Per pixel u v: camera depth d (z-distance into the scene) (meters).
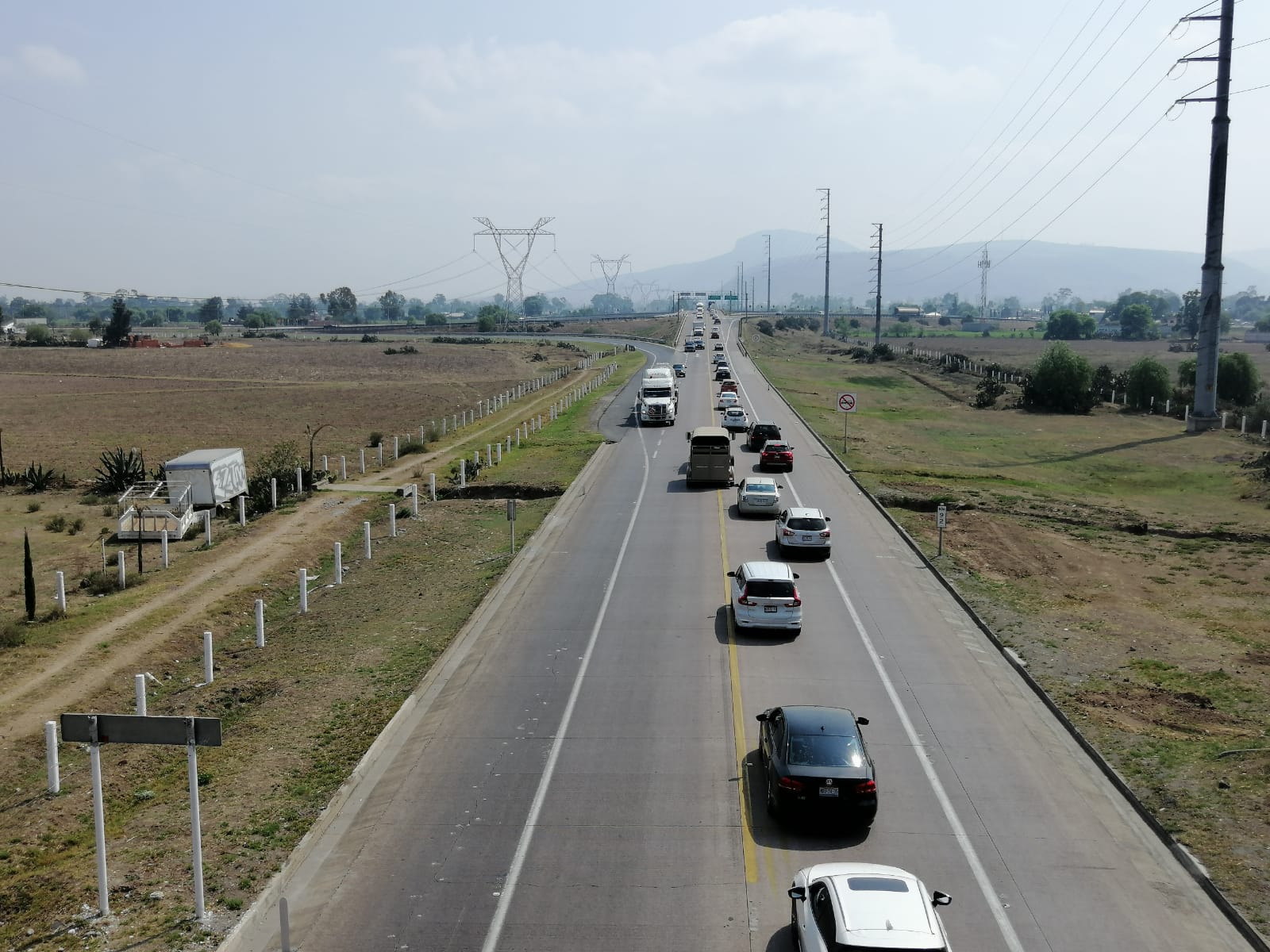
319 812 17.25
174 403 91.69
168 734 14.34
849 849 15.94
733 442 60.72
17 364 133.00
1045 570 34.62
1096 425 74.56
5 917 14.62
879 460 55.25
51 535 41.16
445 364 143.38
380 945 13.47
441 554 36.47
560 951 13.24
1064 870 15.44
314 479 51.41
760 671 23.86
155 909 14.48
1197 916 14.27
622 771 18.67
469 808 17.33
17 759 20.55
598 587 31.05
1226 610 30.36
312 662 25.66
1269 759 19.33
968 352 190.62
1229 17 64.50
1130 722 21.58
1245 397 80.06
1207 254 68.06
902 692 22.78
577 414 74.38
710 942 13.42
